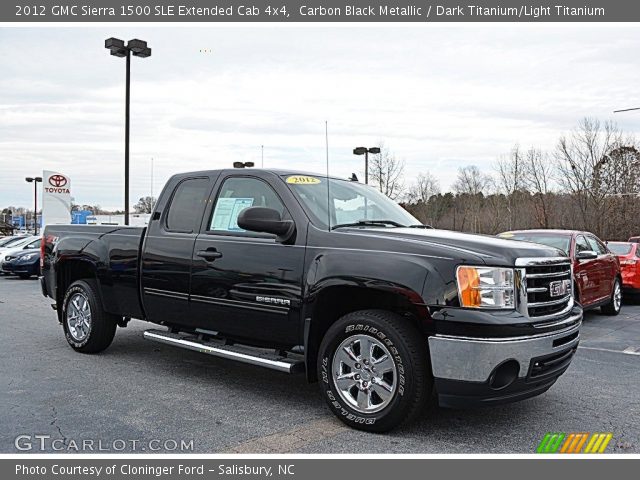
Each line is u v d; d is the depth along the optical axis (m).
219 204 5.45
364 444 4.03
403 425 4.18
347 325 4.30
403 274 4.09
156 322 5.90
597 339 8.34
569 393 5.38
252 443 4.03
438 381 3.95
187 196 5.77
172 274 5.56
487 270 3.95
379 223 5.18
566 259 4.59
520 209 46.66
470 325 3.84
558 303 4.35
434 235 4.48
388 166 33.84
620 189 38.84
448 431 4.30
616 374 6.18
